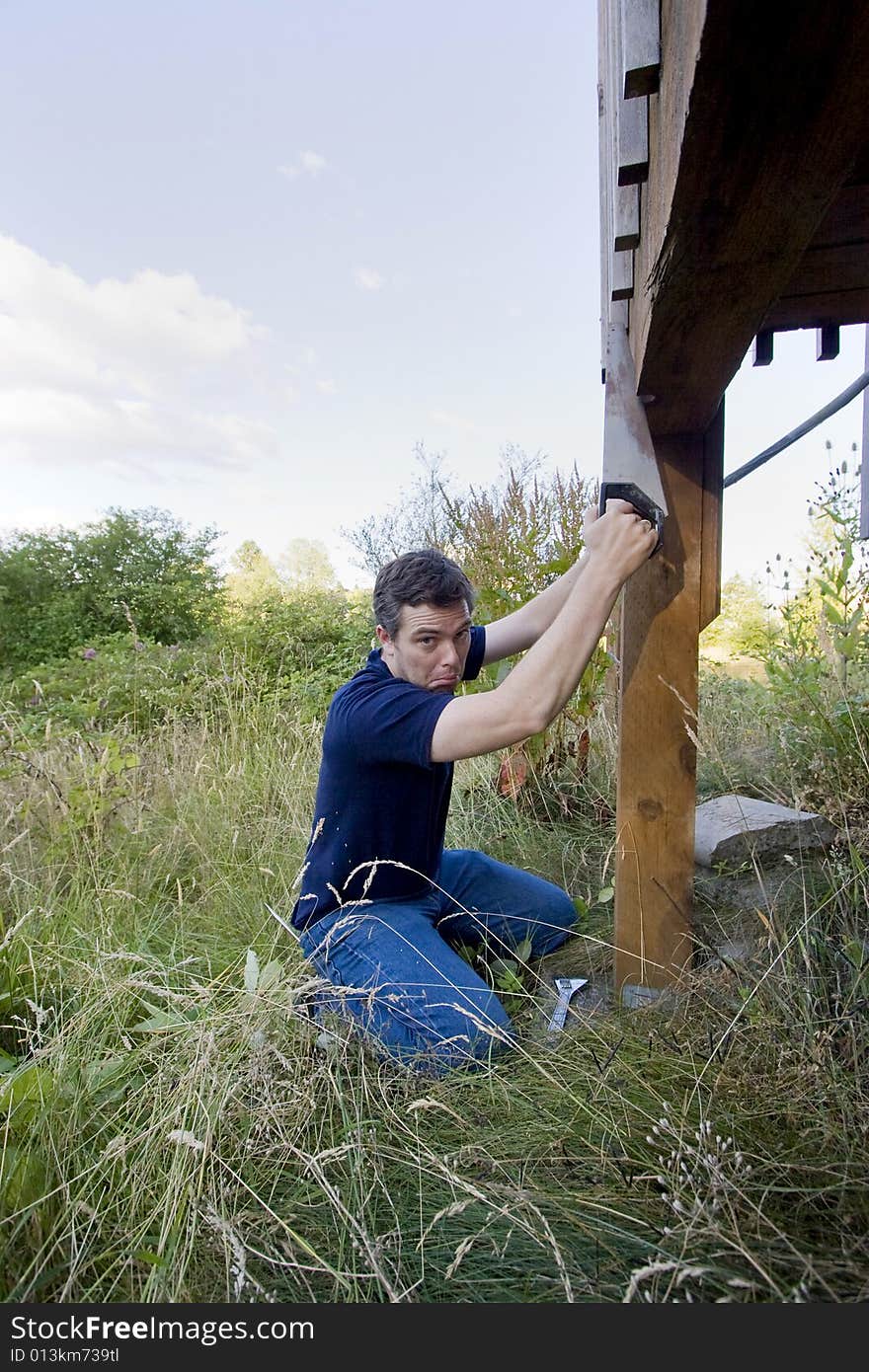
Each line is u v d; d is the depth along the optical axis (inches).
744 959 59.2
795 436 75.4
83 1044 57.5
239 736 149.6
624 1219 38.3
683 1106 43.4
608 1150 43.3
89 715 186.2
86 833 101.5
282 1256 40.2
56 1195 43.2
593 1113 45.5
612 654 126.3
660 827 64.2
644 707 63.7
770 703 105.3
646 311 42.3
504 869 81.4
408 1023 58.5
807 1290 30.6
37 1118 47.1
